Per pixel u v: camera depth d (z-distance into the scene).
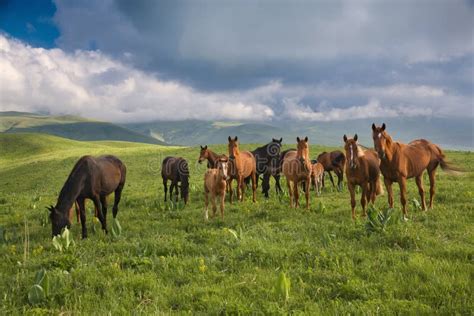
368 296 5.40
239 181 16.05
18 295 5.93
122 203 17.53
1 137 105.00
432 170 12.62
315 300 5.52
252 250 7.80
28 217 14.66
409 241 7.95
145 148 65.06
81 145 108.62
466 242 8.05
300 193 18.27
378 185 12.64
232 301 5.33
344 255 7.26
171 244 8.80
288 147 48.69
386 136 10.97
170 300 5.59
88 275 6.59
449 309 4.81
